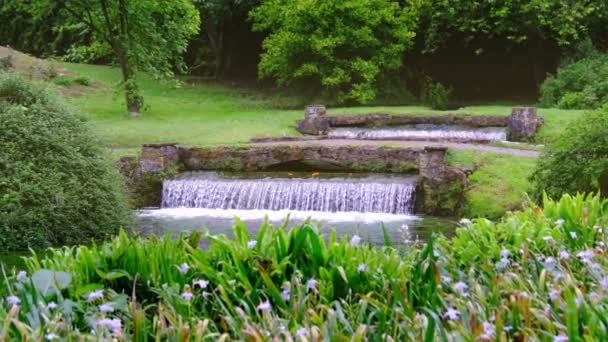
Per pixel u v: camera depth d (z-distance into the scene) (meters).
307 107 19.86
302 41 25.80
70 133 10.77
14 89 10.90
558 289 3.09
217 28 31.81
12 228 9.45
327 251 3.55
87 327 2.99
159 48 22.66
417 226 11.61
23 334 2.48
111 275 3.41
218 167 15.20
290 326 2.86
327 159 14.91
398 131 19.41
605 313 2.71
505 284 3.28
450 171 12.87
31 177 9.89
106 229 10.45
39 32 33.19
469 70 31.02
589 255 3.57
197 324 2.74
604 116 10.37
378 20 25.92
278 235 3.58
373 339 2.71
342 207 13.24
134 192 14.23
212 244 3.69
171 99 26.55
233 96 28.20
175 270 3.46
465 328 2.62
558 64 27.70
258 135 18.42
